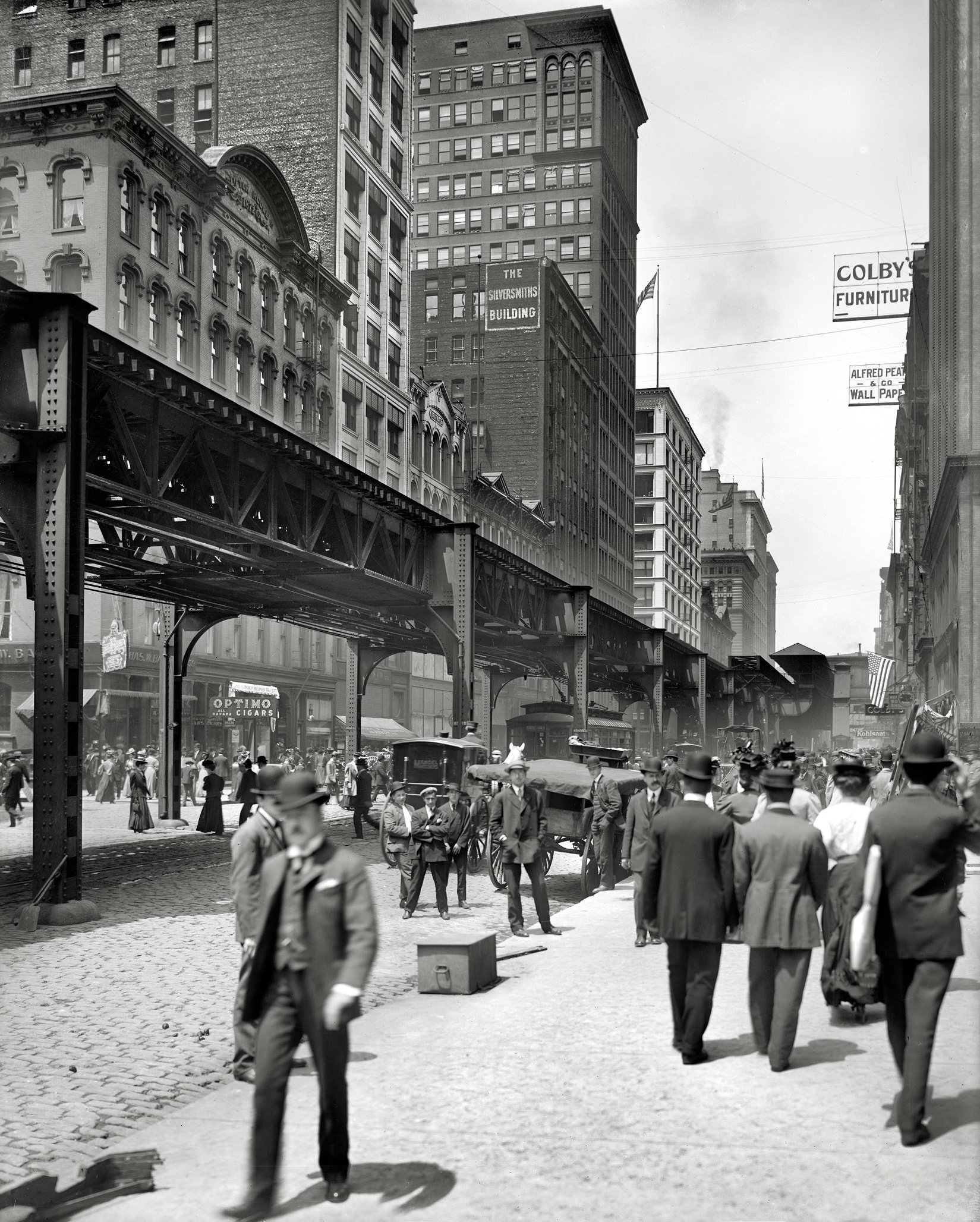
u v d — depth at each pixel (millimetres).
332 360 62656
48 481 16250
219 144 63500
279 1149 5375
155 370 19219
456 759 28141
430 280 99062
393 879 21312
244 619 57969
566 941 14188
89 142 43031
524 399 96625
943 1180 5383
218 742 55094
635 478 138375
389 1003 10594
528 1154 5977
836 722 93812
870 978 8734
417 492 74875
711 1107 6719
